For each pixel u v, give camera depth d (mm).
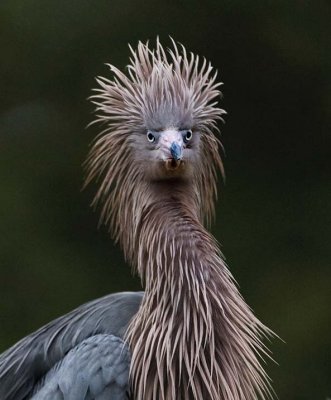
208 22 18344
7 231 17688
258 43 18438
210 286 8180
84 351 8234
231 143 18562
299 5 18328
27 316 17391
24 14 18344
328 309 17516
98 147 8859
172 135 8289
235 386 8156
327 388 17031
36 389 8516
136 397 8148
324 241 18188
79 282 17562
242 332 8242
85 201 17828
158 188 8430
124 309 8500
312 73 18516
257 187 18453
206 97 8633
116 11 18250
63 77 18297
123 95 8609
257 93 18547
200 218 8781
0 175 17922
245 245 18156
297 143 18578
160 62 8539
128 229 8648
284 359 17172
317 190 18500
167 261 8234
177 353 8148
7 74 18328
